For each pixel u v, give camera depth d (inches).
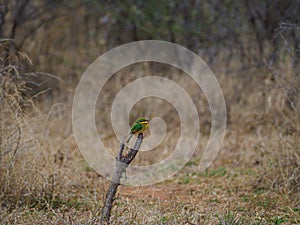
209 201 363.3
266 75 534.0
